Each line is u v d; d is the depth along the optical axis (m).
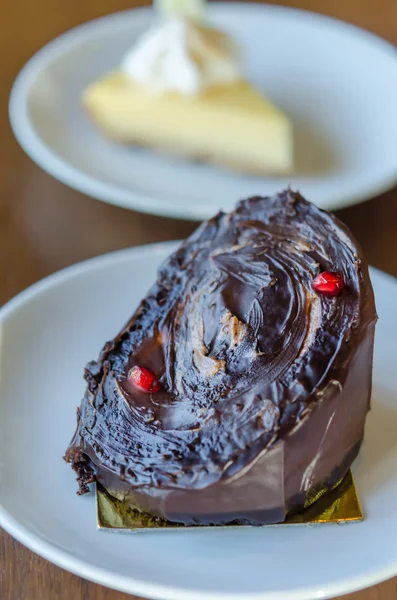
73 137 0.55
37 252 0.48
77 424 0.37
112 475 0.35
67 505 0.36
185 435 0.35
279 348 0.35
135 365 0.37
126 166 0.53
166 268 0.39
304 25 0.60
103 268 0.44
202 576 0.34
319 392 0.34
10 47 0.60
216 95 0.55
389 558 0.35
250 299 0.37
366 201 0.50
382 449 0.38
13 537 0.36
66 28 0.62
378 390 0.40
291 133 0.54
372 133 0.54
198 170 0.54
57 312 0.43
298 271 0.37
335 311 0.35
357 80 0.57
